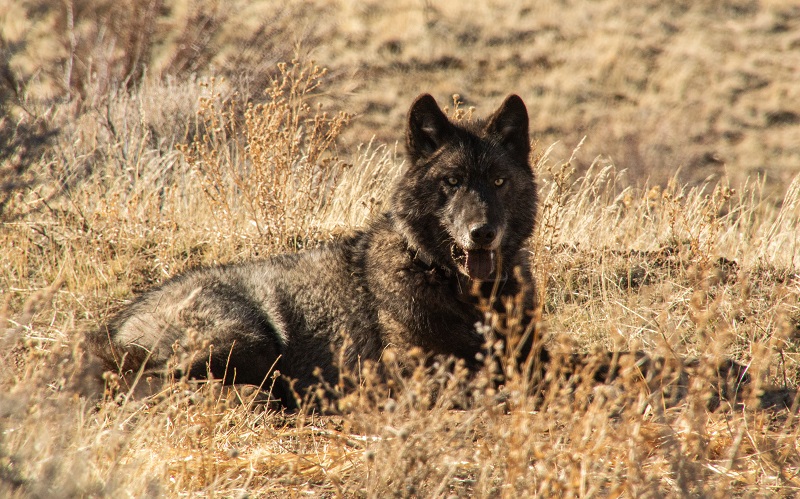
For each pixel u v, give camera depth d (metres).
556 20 66.12
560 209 17.12
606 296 14.45
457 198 11.82
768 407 10.31
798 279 15.06
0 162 10.67
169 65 34.34
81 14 33.59
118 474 7.64
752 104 54.16
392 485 7.74
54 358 9.57
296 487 8.45
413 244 12.12
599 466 8.34
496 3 68.12
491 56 60.09
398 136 46.72
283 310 12.63
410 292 11.90
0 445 7.12
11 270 15.80
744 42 63.97
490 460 7.86
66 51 32.66
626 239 17.81
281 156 16.50
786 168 46.44
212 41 37.34
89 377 9.15
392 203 12.82
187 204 19.66
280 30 40.56
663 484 8.15
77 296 14.95
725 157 47.44
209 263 16.41
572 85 56.12
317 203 17.45
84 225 17.45
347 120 18.31
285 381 12.41
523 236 12.59
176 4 38.16
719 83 57.19
